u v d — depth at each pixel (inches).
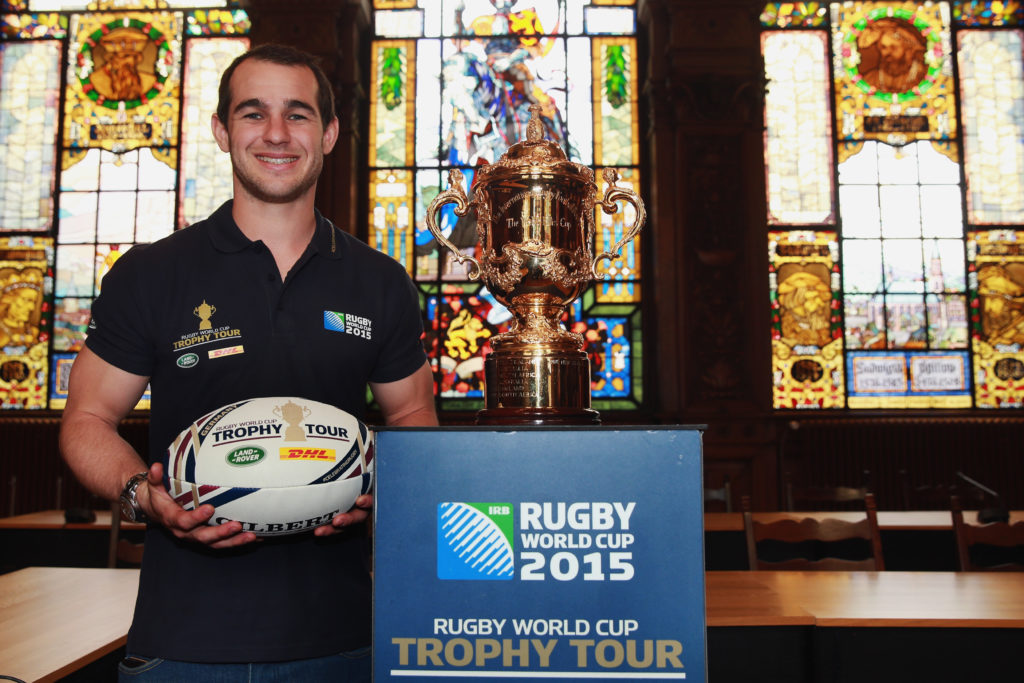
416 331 62.2
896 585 92.6
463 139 275.4
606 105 276.7
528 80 277.6
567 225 51.3
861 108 280.2
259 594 50.8
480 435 38.6
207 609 50.2
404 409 62.3
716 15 264.5
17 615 77.4
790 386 268.7
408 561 38.3
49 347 271.9
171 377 54.2
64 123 280.5
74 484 263.7
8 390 270.5
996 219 276.5
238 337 54.1
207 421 46.4
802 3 283.7
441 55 279.4
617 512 38.3
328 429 47.1
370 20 280.1
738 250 262.8
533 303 51.1
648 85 269.1
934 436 263.9
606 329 268.7
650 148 270.5
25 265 274.8
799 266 273.4
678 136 264.2
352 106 265.9
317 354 55.2
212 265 55.0
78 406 53.4
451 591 38.2
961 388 269.4
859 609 79.4
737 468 256.5
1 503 262.5
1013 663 74.7
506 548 38.3
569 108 276.4
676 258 262.2
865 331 271.4
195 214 276.1
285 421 46.6
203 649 49.4
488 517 38.4
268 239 56.2
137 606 52.2
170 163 278.2
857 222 275.4
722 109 263.9
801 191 276.4
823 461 263.3
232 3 284.0
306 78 55.1
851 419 265.0
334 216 261.6
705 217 263.6
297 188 54.5
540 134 53.1
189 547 51.4
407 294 61.4
